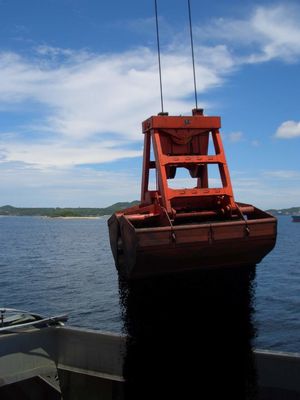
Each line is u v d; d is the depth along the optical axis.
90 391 10.27
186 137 14.74
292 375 9.31
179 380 10.17
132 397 9.94
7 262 45.81
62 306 24.00
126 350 10.30
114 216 15.18
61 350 10.41
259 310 21.41
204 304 13.08
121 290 15.03
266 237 13.16
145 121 15.60
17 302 25.39
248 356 9.88
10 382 9.58
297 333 17.94
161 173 14.03
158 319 12.27
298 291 26.66
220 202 14.85
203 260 13.05
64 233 119.38
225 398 9.66
